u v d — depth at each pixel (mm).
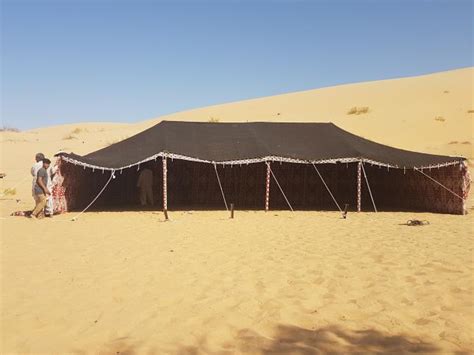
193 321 5566
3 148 35344
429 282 7141
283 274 7680
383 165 16828
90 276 7477
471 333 5160
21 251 9328
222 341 5000
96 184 19203
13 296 6473
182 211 17172
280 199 20906
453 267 8047
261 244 10336
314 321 5582
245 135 18422
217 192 20891
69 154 15656
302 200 21062
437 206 17875
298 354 4652
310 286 7008
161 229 12445
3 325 5438
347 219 15055
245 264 8367
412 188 19344
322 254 9250
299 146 17828
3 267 8016
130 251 9430
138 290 6773
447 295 6492
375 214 16719
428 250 9570
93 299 6371
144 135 18031
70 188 16641
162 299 6379
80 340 5023
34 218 14234
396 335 5141
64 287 6898
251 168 21000
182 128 18531
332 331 5266
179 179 20844
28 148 35562
